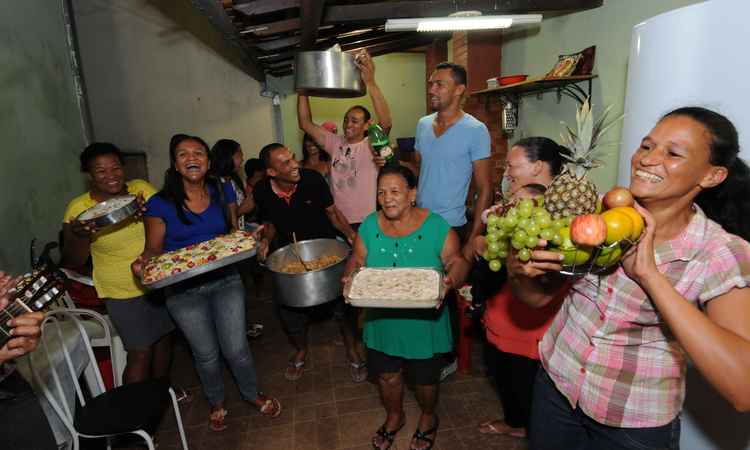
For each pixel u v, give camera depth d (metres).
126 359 2.29
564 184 0.97
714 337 0.76
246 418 2.36
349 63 2.35
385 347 1.80
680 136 0.83
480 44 4.11
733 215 0.97
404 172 1.75
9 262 2.81
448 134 2.38
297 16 3.52
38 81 3.54
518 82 3.42
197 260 1.77
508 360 1.78
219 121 5.68
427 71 5.82
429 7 3.19
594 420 1.10
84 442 2.13
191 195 2.10
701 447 1.44
